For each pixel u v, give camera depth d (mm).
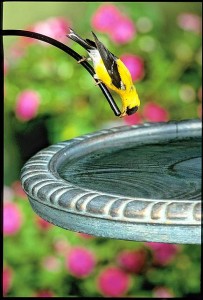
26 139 10922
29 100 10047
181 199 5191
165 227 4871
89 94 10133
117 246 9250
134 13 10602
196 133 6895
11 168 11023
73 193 5152
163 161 6125
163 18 12188
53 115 10234
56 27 10227
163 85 10250
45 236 9320
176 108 10289
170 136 6840
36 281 9258
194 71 10383
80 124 10109
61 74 10148
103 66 5543
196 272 9273
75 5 12961
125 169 5930
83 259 9094
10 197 9484
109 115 10125
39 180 5473
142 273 9289
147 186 5508
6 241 9289
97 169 5961
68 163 6133
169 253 9273
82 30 10672
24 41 10234
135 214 4879
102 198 5031
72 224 5191
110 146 6602
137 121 10047
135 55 10258
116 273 9148
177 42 10492
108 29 10133
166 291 9242
